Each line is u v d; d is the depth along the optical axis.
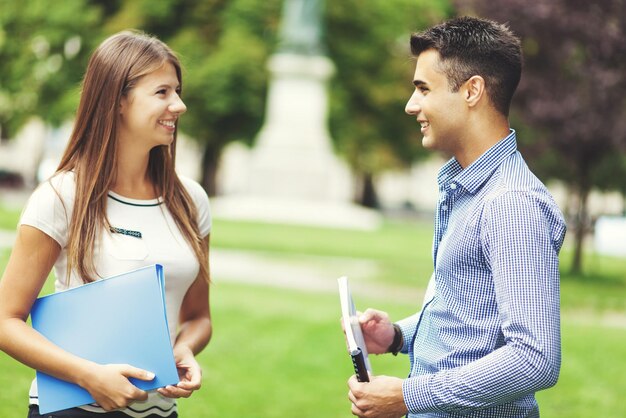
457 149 3.33
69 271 3.41
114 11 34.50
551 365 2.92
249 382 8.05
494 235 3.05
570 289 17.67
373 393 3.09
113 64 3.47
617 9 17.66
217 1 34.03
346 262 19.56
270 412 7.16
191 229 3.67
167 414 3.58
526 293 2.96
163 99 3.53
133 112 3.49
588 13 17.70
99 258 3.44
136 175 3.60
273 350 9.35
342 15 35.41
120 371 3.17
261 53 33.06
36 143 55.78
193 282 3.82
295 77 30.89
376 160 42.38
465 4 18.48
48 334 3.27
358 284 15.93
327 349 9.52
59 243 3.41
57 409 3.25
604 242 28.33
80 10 32.53
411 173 61.03
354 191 54.12
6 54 33.47
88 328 3.26
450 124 3.29
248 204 30.53
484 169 3.24
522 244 2.99
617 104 18.31
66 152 3.51
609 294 17.30
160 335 3.23
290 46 31.09
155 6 33.06
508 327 2.97
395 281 16.66
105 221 3.47
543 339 2.92
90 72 3.52
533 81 18.64
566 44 18.16
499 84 3.26
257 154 31.31
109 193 3.54
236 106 33.09
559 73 18.73
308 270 17.67
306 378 8.30
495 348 3.13
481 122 3.28
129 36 3.56
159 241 3.56
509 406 3.19
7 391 7.09
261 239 22.95
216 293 13.16
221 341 9.65
